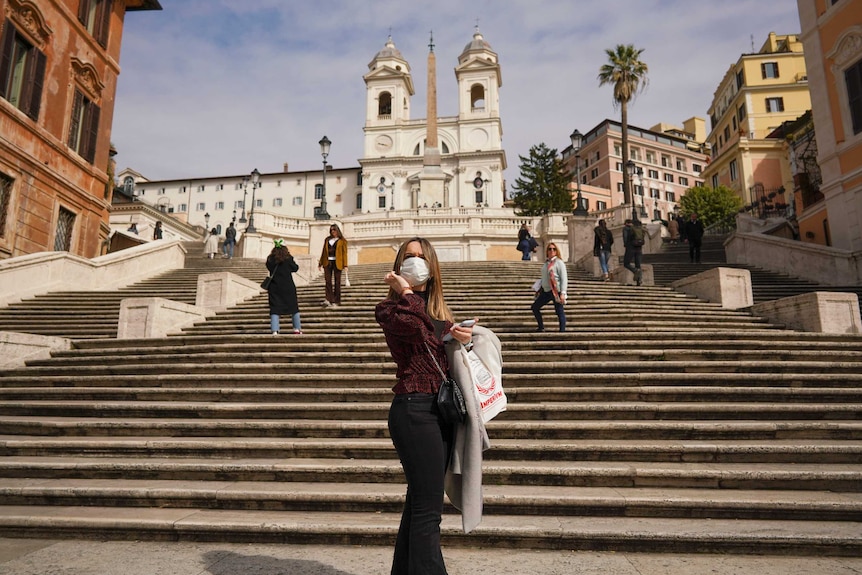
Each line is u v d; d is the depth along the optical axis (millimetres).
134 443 5082
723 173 47781
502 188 72125
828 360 7141
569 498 3920
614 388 6016
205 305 11805
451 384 2586
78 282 14188
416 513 2480
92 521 3818
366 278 16312
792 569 3164
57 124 17125
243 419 5824
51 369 7645
